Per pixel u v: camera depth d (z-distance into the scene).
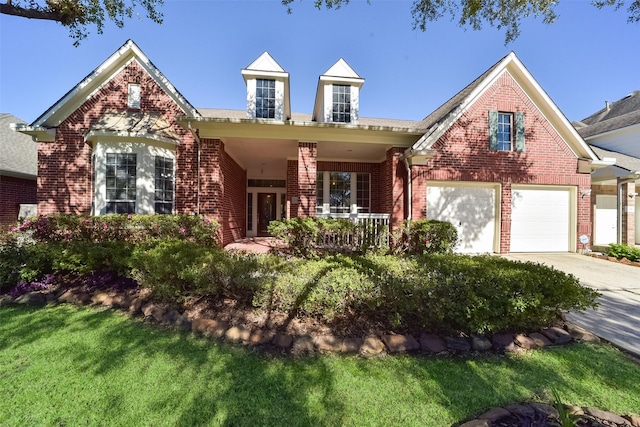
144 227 7.49
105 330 3.70
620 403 2.40
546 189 9.91
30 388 2.54
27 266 5.02
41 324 3.88
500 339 3.33
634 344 3.47
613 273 7.23
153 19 7.29
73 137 9.28
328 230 8.09
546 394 2.52
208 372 2.79
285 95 11.23
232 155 11.03
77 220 7.01
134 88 9.70
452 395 2.49
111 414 2.24
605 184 13.33
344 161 12.23
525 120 9.73
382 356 3.13
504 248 9.54
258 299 3.71
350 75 10.80
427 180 9.28
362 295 3.47
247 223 15.51
